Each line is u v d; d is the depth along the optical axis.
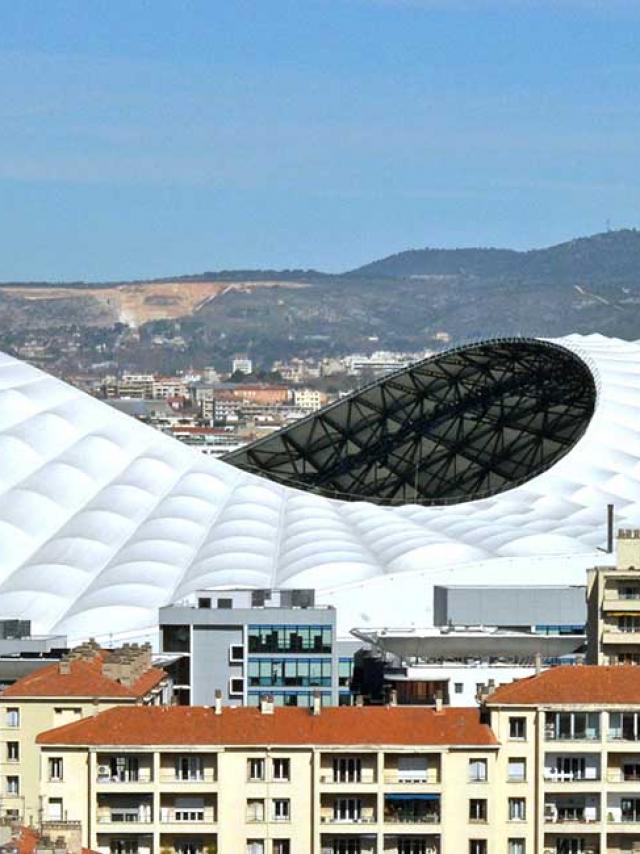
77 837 199.88
